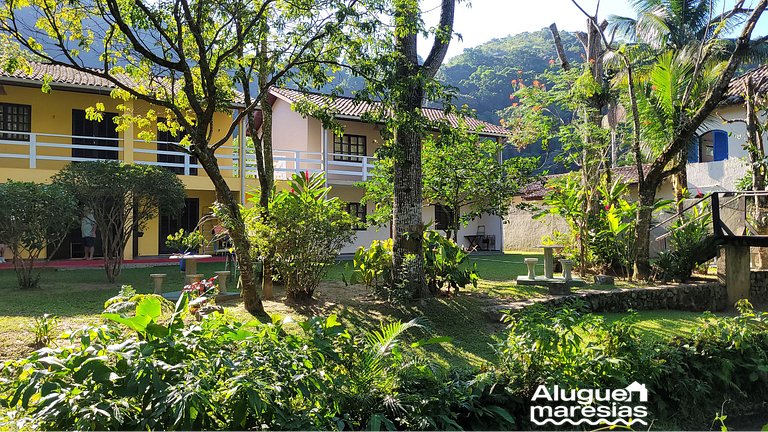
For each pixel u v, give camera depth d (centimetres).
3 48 786
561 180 1406
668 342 747
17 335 655
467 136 1215
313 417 429
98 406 362
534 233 2420
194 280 896
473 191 1249
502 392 585
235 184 1692
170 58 863
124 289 509
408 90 821
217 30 814
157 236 1744
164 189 1142
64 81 1445
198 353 423
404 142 932
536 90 1376
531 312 691
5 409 432
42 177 1454
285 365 439
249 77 923
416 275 919
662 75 1338
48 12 765
